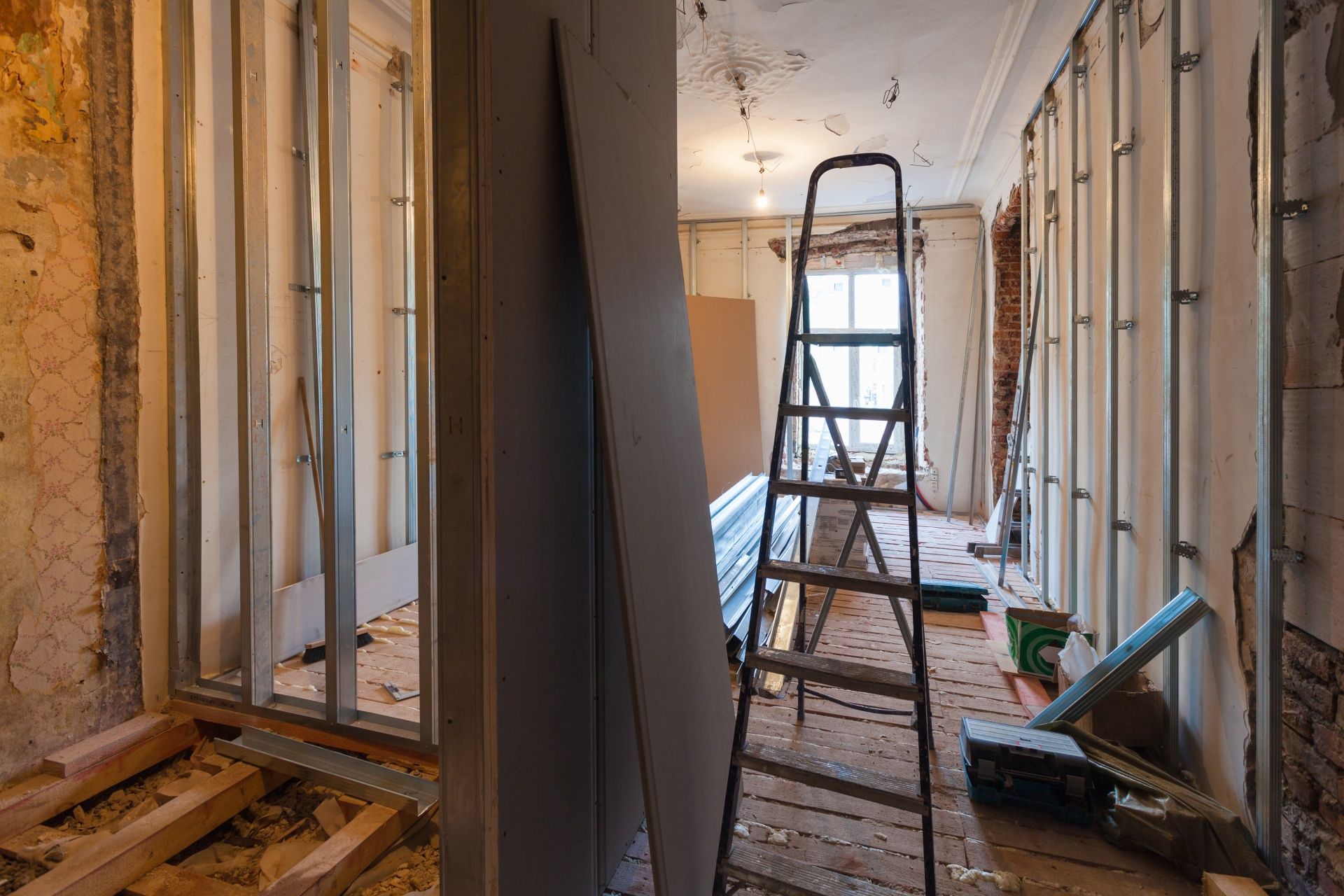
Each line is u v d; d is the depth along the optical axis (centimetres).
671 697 126
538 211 108
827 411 148
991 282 518
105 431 185
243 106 195
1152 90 207
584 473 129
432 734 171
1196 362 175
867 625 300
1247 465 151
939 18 287
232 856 151
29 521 167
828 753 194
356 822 147
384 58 298
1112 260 233
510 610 99
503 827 98
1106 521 243
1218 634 164
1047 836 158
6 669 161
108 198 185
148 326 196
